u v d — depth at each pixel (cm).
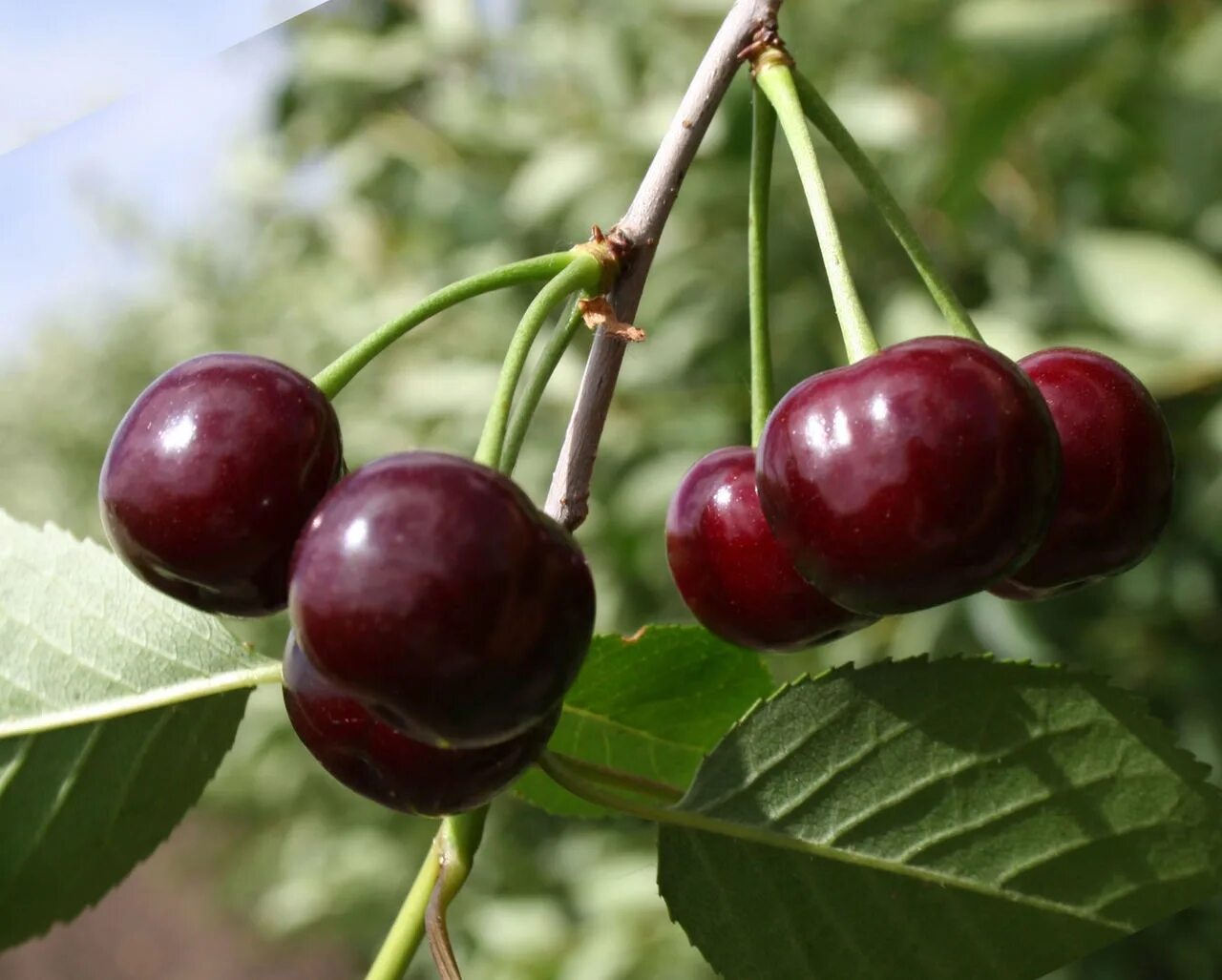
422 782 27
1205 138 42
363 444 70
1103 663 57
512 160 68
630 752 31
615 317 28
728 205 58
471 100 68
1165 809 28
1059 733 28
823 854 28
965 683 28
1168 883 28
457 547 25
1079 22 44
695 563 29
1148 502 28
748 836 28
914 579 26
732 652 30
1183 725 56
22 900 29
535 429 64
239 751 95
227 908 168
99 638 29
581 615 26
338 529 25
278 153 83
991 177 56
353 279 79
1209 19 44
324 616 25
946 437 26
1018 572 28
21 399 137
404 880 96
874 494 26
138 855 29
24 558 30
